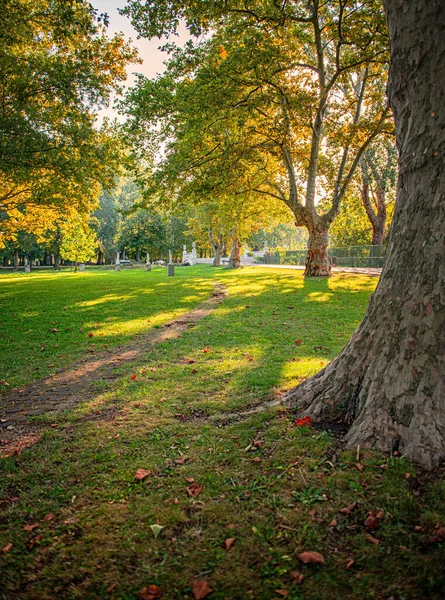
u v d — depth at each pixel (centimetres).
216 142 1983
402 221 367
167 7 1034
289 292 1691
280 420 419
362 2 1510
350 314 1152
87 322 1159
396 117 384
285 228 10081
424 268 340
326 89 1828
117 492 318
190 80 1747
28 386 620
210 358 739
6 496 323
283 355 736
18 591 227
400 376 341
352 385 394
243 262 5881
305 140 2319
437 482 293
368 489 296
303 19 1480
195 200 2064
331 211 2273
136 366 706
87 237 4584
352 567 233
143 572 236
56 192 1873
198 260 6209
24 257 6494
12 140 1599
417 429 323
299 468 331
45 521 287
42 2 1552
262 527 269
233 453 367
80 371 693
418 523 263
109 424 455
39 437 433
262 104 1675
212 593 219
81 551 255
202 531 269
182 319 1187
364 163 3189
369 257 3512
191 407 496
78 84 1733
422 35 340
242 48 1452
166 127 1972
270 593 218
